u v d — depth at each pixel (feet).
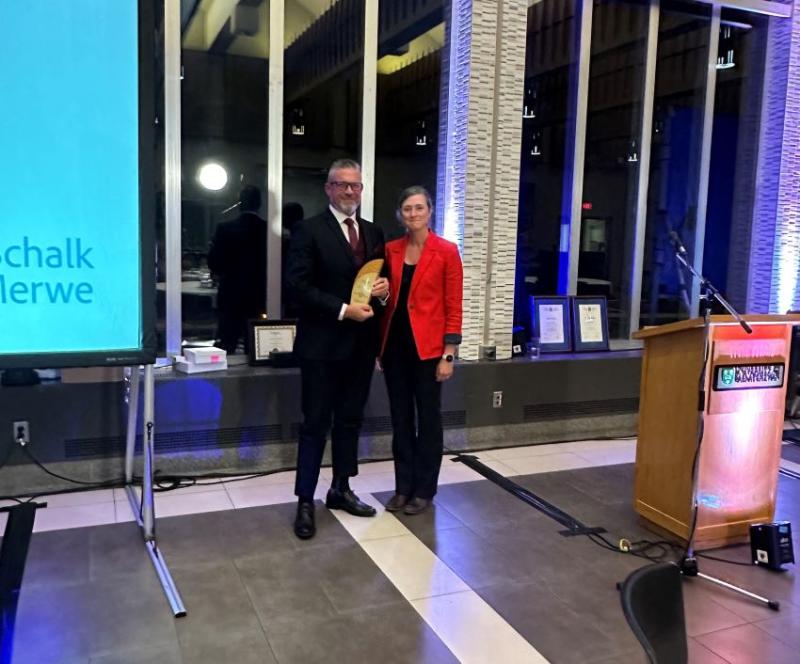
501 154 14.02
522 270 16.37
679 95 17.06
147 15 6.82
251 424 12.39
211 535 9.87
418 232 10.40
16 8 6.31
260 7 13.14
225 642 7.30
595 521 10.76
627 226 17.15
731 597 8.50
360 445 13.32
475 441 14.26
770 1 16.61
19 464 11.03
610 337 17.39
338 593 8.36
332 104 13.94
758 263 17.70
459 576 8.89
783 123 16.97
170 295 12.93
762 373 9.66
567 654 7.27
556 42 15.87
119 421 11.55
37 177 6.54
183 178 12.94
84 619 7.66
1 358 6.52
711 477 9.59
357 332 10.06
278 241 13.67
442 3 14.39
